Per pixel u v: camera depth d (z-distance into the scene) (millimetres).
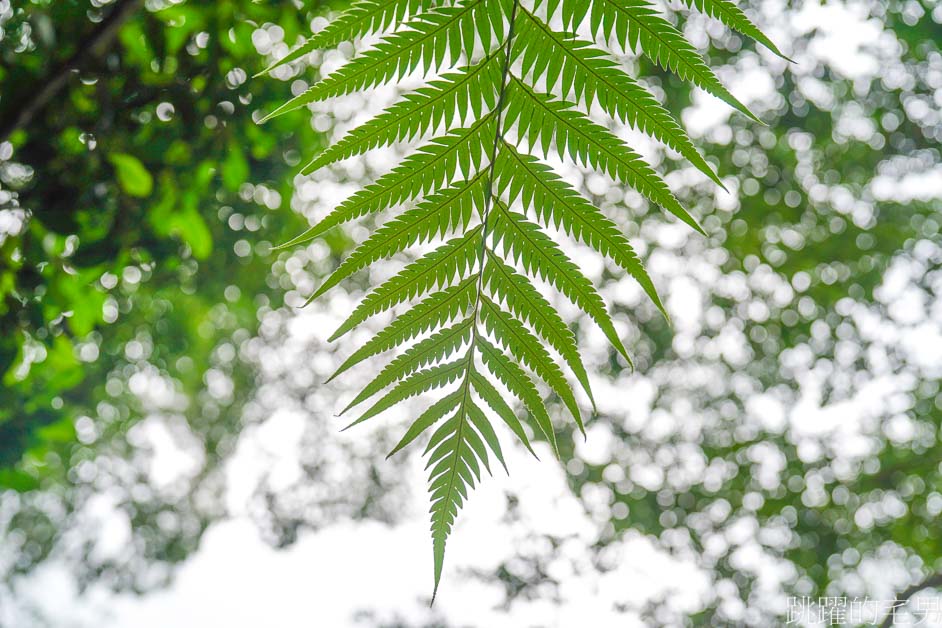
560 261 1012
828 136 7770
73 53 3016
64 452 7410
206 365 8773
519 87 945
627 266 979
